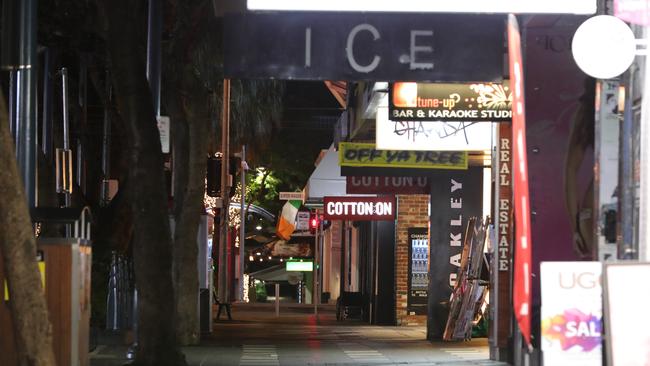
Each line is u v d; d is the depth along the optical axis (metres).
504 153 19.28
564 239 15.43
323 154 43.88
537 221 15.46
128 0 16.94
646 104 11.83
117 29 16.86
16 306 9.44
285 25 13.01
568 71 15.64
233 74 12.92
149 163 16.98
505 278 19.36
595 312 10.43
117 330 22.56
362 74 12.99
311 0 12.00
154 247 16.97
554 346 10.38
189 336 24.06
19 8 14.28
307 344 24.64
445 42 13.06
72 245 13.87
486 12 11.84
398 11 11.88
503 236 19.30
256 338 27.06
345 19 13.02
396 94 17.92
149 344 16.92
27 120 14.44
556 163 15.56
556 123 15.62
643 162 11.88
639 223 11.93
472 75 13.03
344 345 24.27
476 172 26.98
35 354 9.45
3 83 24.70
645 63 11.81
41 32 23.00
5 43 14.31
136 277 17.12
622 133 12.30
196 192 24.48
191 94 24.39
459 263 26.84
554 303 10.42
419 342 25.58
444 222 26.94
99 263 23.53
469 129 22.72
